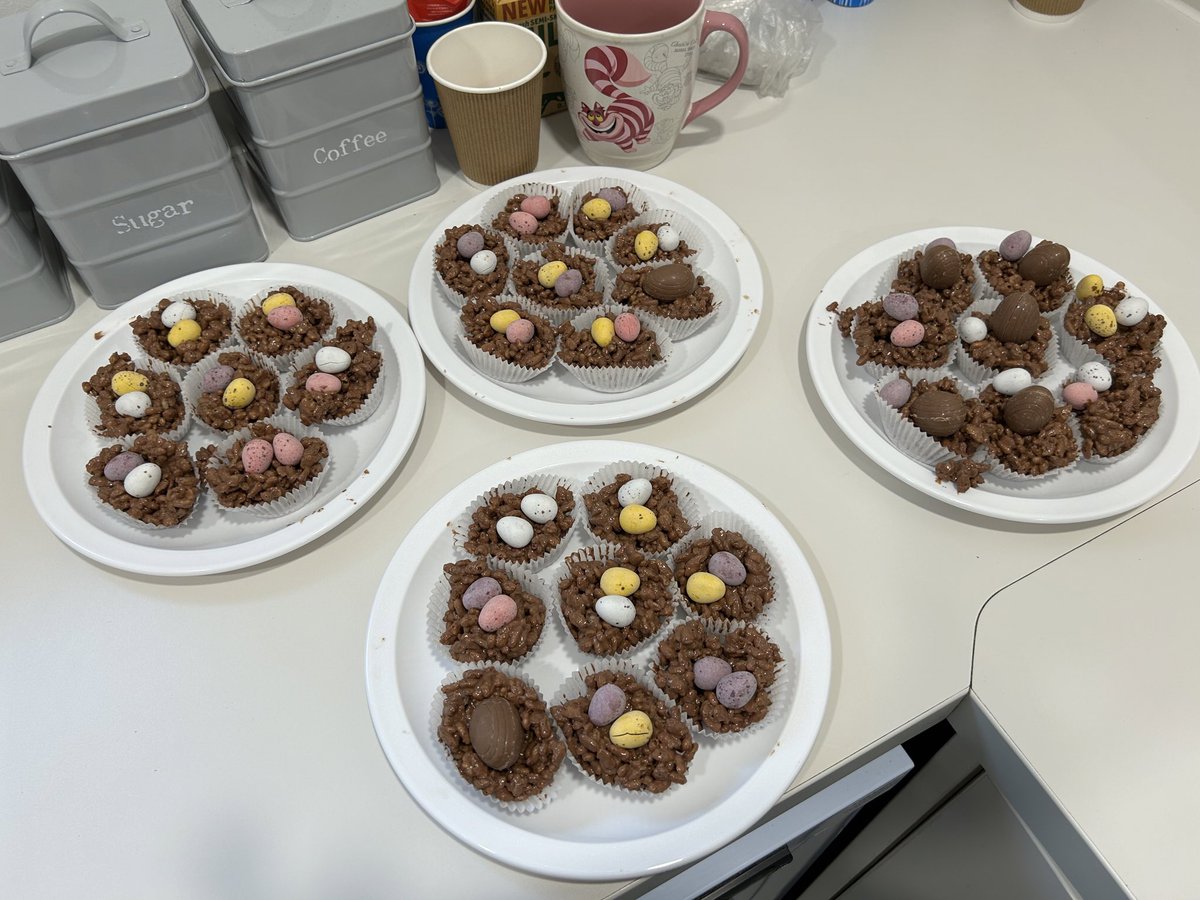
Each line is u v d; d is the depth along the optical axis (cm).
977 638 52
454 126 67
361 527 56
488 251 65
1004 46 82
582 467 57
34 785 48
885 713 50
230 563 53
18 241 59
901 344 61
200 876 46
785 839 51
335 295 64
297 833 47
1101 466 58
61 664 51
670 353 63
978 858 61
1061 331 64
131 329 62
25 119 52
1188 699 50
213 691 51
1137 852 46
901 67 81
